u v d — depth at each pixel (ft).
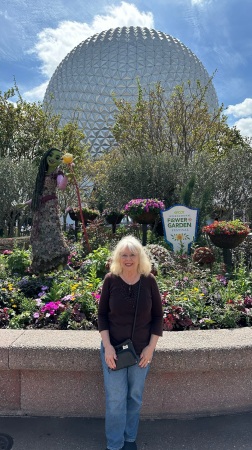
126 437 11.32
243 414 13.38
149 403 13.21
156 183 59.47
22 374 13.28
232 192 59.00
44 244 24.72
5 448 11.41
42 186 25.05
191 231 35.01
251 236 33.88
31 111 81.76
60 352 12.66
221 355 12.69
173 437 12.09
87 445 11.64
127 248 10.89
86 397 13.20
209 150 77.56
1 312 17.58
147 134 78.84
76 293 18.69
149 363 11.73
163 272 25.55
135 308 10.81
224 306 17.65
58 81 182.29
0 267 25.64
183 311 16.69
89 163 107.45
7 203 61.31
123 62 168.66
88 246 30.99
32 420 13.01
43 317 16.76
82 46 181.98
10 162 64.28
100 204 71.87
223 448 11.55
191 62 176.86
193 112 79.00
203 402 13.35
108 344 10.75
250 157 60.03
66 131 88.38
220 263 29.07
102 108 169.27
